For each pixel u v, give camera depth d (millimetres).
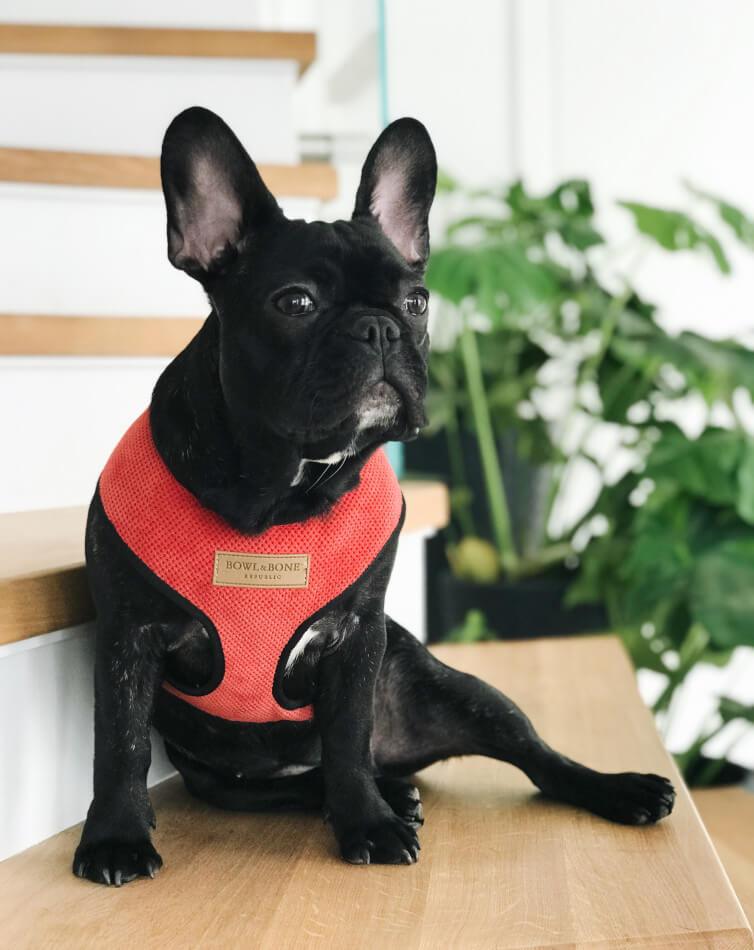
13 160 1279
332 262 823
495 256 1798
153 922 771
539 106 2438
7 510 1256
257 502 835
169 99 1428
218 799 960
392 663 961
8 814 877
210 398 839
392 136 947
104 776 844
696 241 1910
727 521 1803
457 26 2447
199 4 1489
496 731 960
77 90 1412
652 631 1972
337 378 795
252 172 851
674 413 2346
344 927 763
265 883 822
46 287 1318
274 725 915
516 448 2102
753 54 2385
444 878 826
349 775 873
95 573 852
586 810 943
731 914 772
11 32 1382
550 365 2316
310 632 870
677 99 2408
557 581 2021
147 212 1352
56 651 921
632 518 1990
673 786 927
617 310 2023
